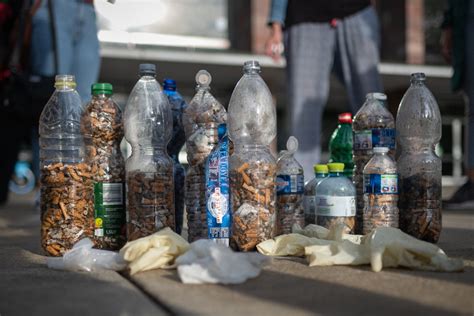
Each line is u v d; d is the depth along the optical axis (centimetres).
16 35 377
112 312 118
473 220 331
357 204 238
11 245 238
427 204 221
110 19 1026
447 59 428
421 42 1212
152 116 217
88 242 177
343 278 148
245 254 168
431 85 1180
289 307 118
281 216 227
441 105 1341
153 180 203
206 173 194
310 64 372
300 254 186
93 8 368
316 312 114
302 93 373
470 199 404
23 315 117
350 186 227
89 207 206
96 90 213
